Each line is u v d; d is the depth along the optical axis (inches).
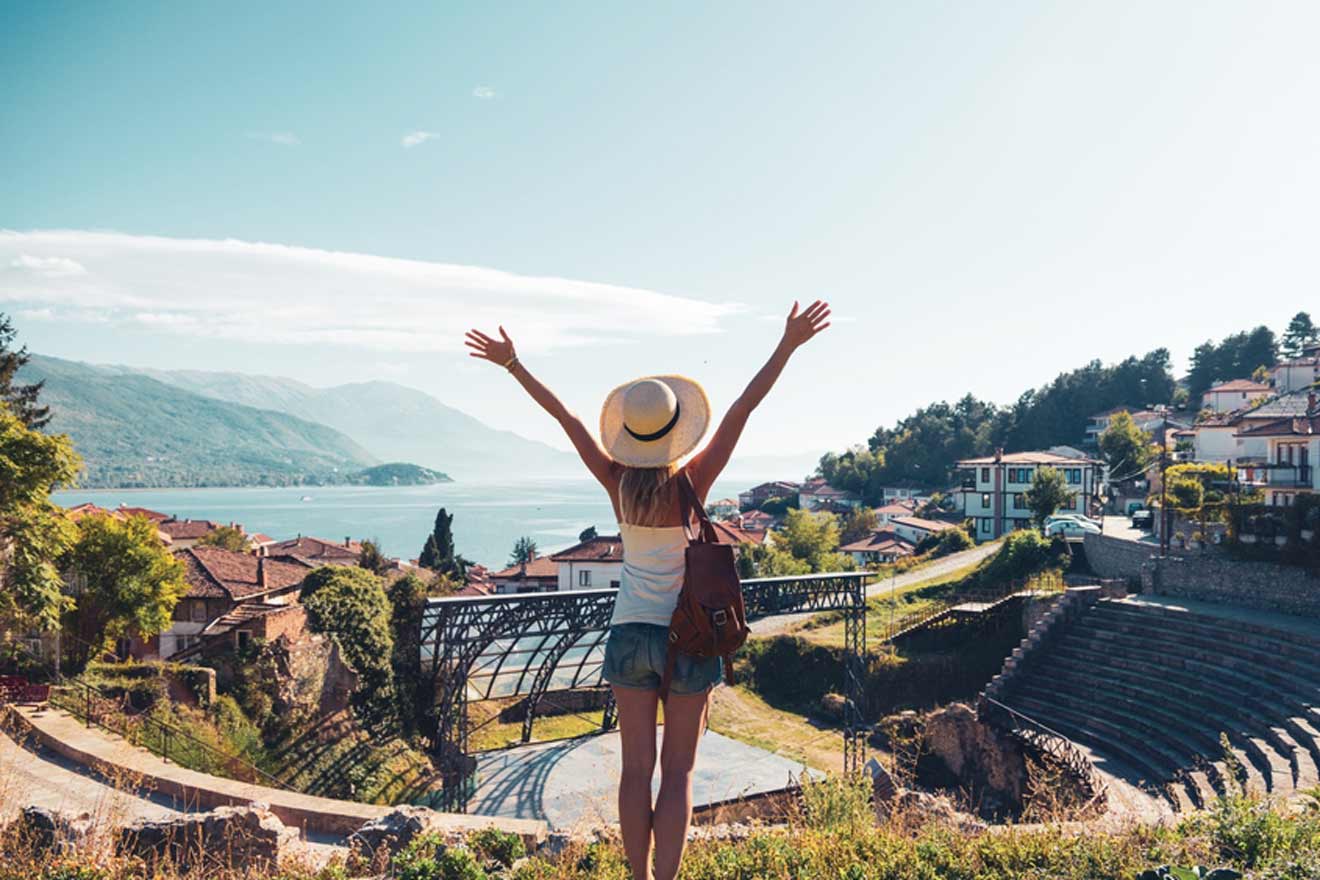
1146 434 3762.3
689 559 115.6
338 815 630.5
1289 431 1713.8
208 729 1076.5
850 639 1886.1
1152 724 1150.3
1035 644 1512.1
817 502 5925.2
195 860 308.2
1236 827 295.3
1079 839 282.7
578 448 131.0
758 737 1574.8
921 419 6496.1
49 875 247.8
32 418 1595.7
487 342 134.9
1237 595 1428.4
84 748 783.7
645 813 118.8
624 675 120.6
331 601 1520.7
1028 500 2810.0
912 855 271.4
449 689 1213.7
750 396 123.8
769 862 261.6
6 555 1029.2
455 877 256.5
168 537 2635.3
